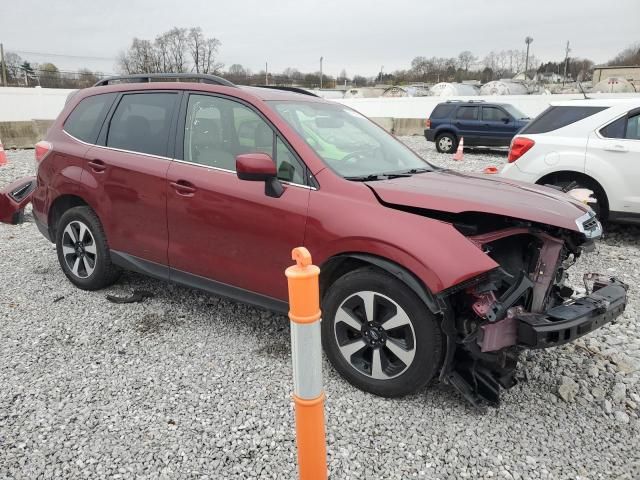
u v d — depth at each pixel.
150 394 3.20
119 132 4.41
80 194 4.54
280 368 3.51
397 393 3.07
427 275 2.80
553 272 3.19
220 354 3.69
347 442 2.79
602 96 25.30
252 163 3.20
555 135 6.81
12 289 4.88
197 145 3.91
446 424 2.95
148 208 4.07
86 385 3.29
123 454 2.68
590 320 2.89
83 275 4.77
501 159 16.53
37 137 17.39
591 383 3.43
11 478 2.51
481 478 2.57
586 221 3.11
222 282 3.78
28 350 3.73
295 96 4.11
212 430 2.88
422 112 29.89
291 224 3.32
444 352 2.94
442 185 3.36
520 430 2.93
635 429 2.99
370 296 3.06
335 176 3.32
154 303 4.56
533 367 3.58
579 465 2.68
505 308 2.82
